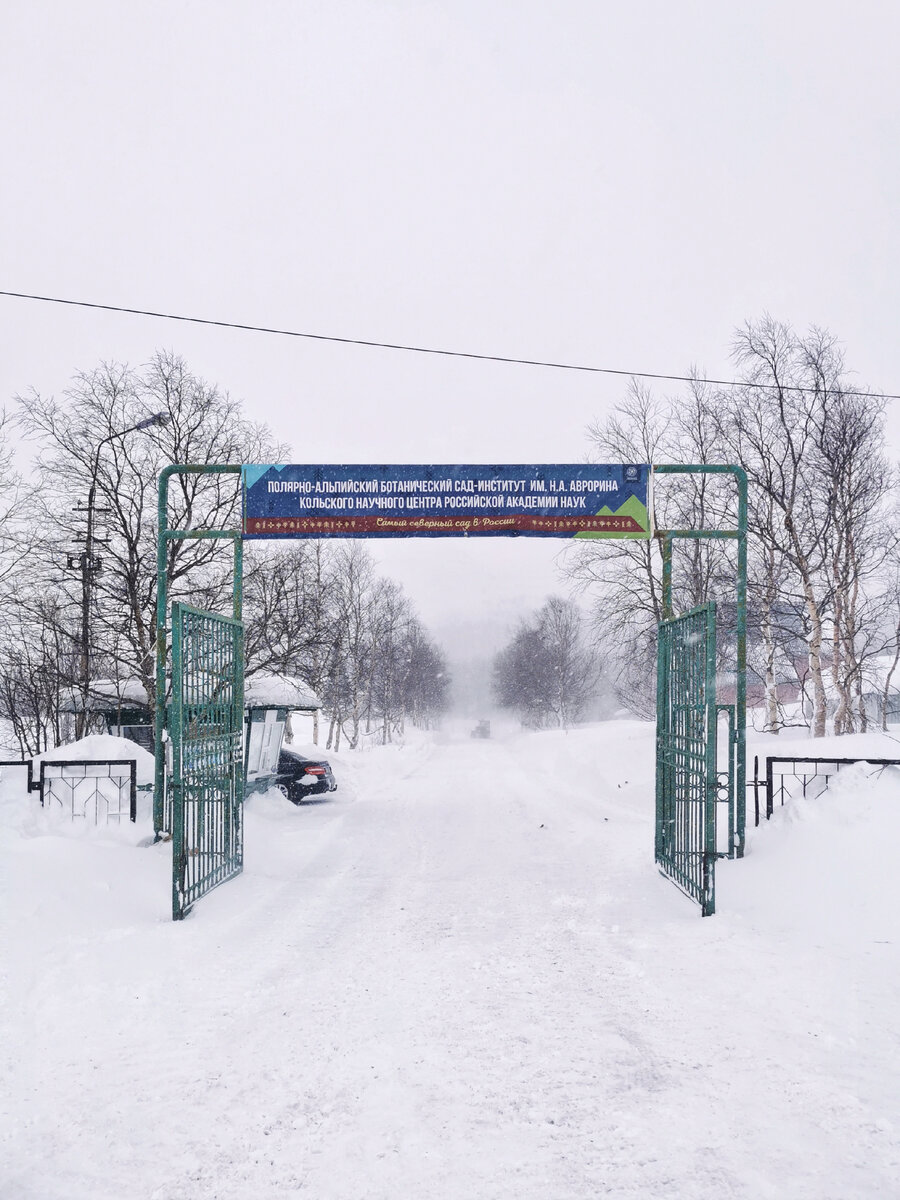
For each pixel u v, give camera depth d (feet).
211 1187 10.36
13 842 29.07
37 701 77.15
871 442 75.77
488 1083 13.39
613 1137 11.36
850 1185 9.85
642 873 33.71
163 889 29.89
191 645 29.32
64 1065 14.42
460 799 69.41
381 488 35.76
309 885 32.48
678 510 82.43
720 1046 14.64
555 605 225.97
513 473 35.55
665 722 34.32
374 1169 10.72
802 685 88.28
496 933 23.95
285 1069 14.16
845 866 25.63
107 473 66.49
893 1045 14.15
